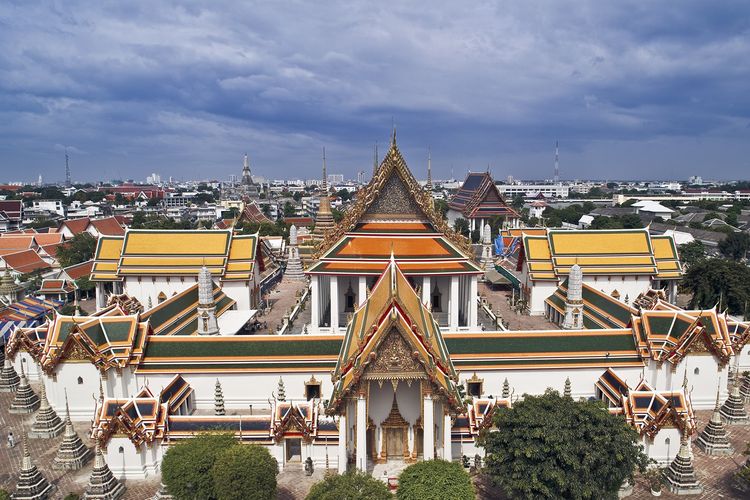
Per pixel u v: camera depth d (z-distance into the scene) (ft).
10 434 152.97
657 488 123.34
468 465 130.62
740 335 190.90
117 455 130.62
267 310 287.69
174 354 163.63
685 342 160.76
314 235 437.58
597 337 168.86
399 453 128.36
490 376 162.61
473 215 568.82
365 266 209.67
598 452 102.89
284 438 131.95
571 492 100.53
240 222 558.97
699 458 140.05
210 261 267.59
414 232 219.61
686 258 423.64
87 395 165.17
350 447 126.00
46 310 264.72
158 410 133.18
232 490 101.14
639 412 135.03
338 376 120.37
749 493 123.95
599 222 621.72
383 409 126.72
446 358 123.95
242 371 161.99
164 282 265.95
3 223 622.95
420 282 218.59
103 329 163.84
